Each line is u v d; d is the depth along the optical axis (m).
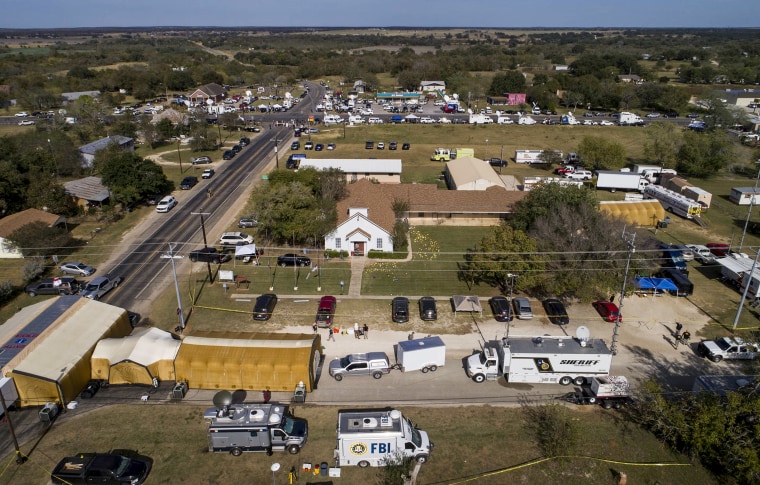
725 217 79.56
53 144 99.88
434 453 33.44
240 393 39.16
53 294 54.31
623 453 33.78
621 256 50.88
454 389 39.91
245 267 60.25
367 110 167.25
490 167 92.69
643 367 42.94
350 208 65.25
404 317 48.53
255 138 129.38
